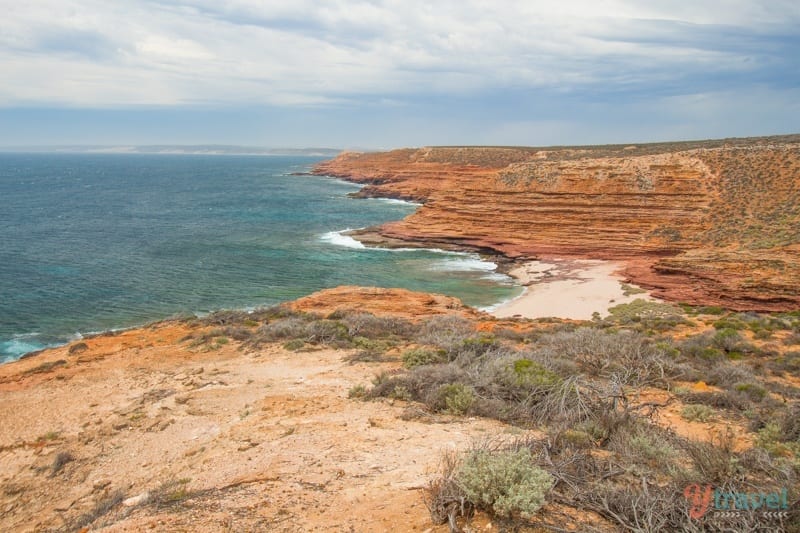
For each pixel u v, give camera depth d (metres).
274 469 7.37
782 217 46.66
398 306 29.28
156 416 12.53
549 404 9.34
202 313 34.53
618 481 5.75
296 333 20.56
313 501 5.96
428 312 28.94
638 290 39.44
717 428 9.08
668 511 4.80
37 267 46.03
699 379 12.71
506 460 5.41
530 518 4.92
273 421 10.60
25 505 9.13
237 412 12.02
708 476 5.68
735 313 31.33
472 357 14.37
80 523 7.47
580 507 5.11
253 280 43.97
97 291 39.09
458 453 7.12
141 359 18.38
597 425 7.76
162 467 9.52
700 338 18.33
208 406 12.79
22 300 36.16
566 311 35.88
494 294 41.28
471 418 9.55
